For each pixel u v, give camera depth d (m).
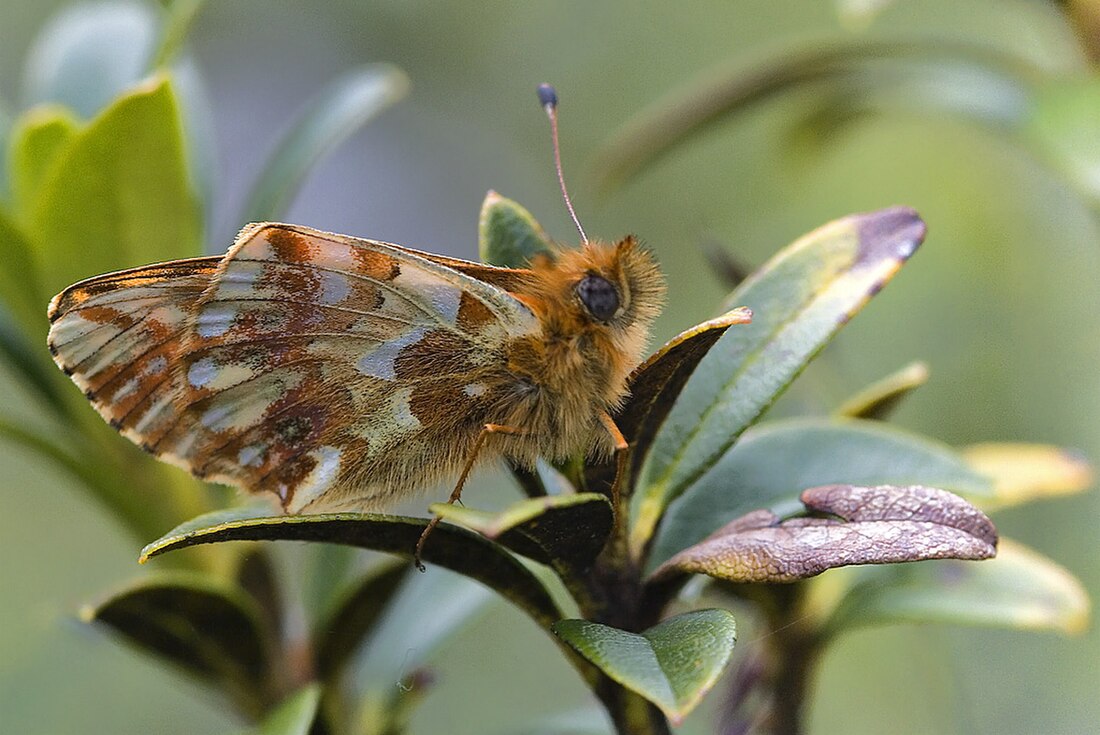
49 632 0.22
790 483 0.16
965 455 0.17
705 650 0.15
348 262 0.17
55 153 0.17
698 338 0.15
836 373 0.18
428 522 0.16
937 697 0.20
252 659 0.17
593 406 0.16
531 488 0.17
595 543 0.16
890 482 0.16
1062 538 0.21
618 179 0.19
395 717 0.17
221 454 0.17
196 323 0.17
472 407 0.17
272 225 0.17
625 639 0.15
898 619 0.17
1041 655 0.21
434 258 0.17
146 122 0.17
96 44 0.18
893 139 0.23
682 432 0.16
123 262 0.17
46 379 0.17
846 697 0.21
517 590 0.16
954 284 0.22
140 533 0.17
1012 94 0.18
